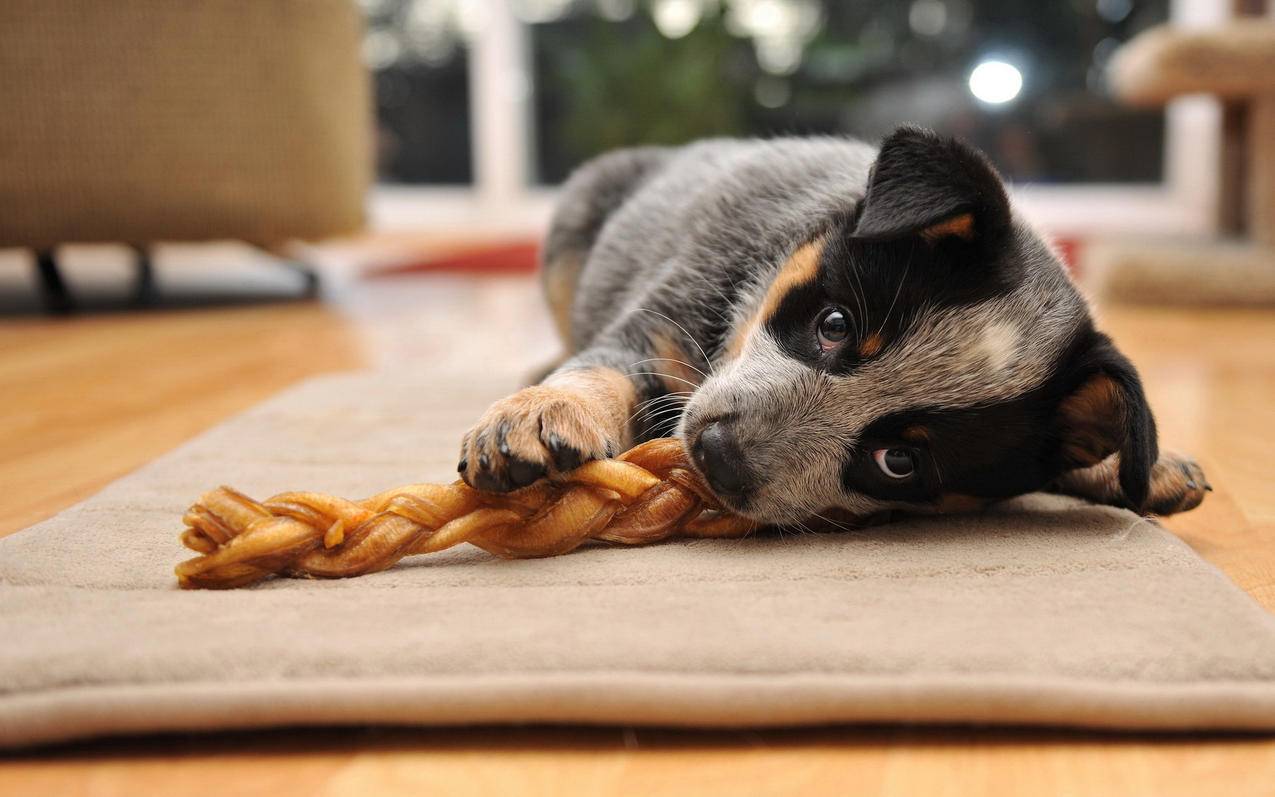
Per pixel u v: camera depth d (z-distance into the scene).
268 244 1.44
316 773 0.43
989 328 0.59
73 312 1.41
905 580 0.53
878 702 0.45
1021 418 0.59
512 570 0.54
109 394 0.90
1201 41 1.51
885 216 0.54
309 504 0.53
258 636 0.46
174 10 1.29
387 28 2.46
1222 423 0.85
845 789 0.43
